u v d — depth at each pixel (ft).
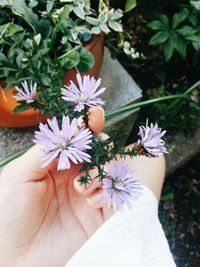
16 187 0.72
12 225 0.75
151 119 1.29
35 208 0.75
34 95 0.64
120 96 1.05
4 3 0.80
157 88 1.35
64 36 0.83
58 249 0.81
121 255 0.81
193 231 1.34
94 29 0.85
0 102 0.85
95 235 0.81
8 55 0.80
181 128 1.30
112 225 0.81
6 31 0.80
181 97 1.13
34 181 0.73
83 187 0.67
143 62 1.38
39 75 0.78
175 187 1.38
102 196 0.70
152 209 0.85
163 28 1.18
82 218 0.83
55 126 0.52
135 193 0.56
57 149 0.52
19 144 0.97
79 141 0.52
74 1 0.85
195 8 1.19
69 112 0.62
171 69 1.39
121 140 1.14
